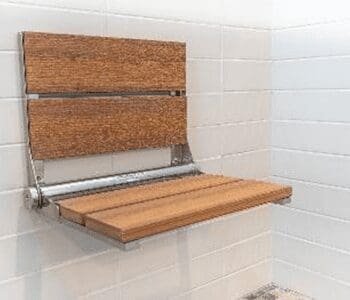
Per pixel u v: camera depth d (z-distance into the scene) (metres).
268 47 1.46
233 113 1.38
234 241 1.43
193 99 1.27
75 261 1.08
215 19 1.29
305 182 1.43
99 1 1.06
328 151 1.36
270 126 1.50
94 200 0.93
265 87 1.47
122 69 1.06
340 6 1.28
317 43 1.35
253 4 1.39
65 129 0.98
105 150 1.05
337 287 1.39
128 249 0.74
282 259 1.53
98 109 1.03
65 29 1.01
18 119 0.96
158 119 1.13
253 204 0.94
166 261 1.26
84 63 1.00
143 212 0.82
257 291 1.52
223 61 1.33
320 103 1.36
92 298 1.12
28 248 1.00
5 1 0.92
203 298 1.37
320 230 1.41
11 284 0.99
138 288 1.21
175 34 1.21
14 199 0.97
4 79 0.93
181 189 1.01
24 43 0.92
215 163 1.35
